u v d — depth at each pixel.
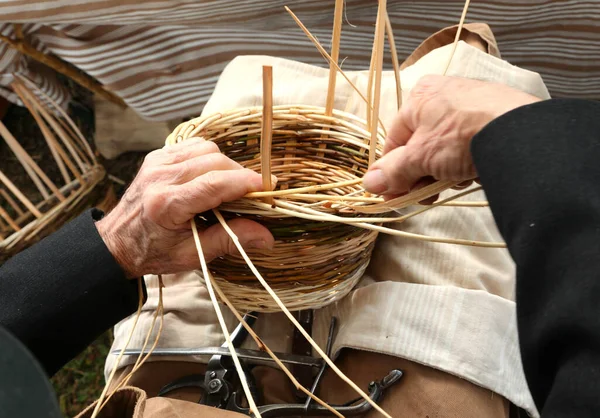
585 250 0.36
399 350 0.66
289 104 0.82
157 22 1.04
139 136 1.48
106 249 0.64
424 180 0.55
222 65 1.16
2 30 1.10
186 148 0.63
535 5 0.97
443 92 0.50
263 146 0.56
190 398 0.71
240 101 0.85
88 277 0.64
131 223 0.63
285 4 0.97
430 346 0.66
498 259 0.74
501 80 0.81
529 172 0.39
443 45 0.89
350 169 0.78
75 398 1.32
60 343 0.65
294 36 1.08
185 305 0.76
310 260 0.63
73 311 0.64
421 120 0.51
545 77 1.14
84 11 0.98
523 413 0.72
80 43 1.14
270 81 0.52
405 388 0.66
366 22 1.03
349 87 0.85
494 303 0.67
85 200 1.21
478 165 0.42
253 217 0.61
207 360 0.73
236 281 0.66
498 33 1.04
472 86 0.50
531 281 0.38
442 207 0.74
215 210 0.60
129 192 0.63
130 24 1.07
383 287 0.70
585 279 0.36
